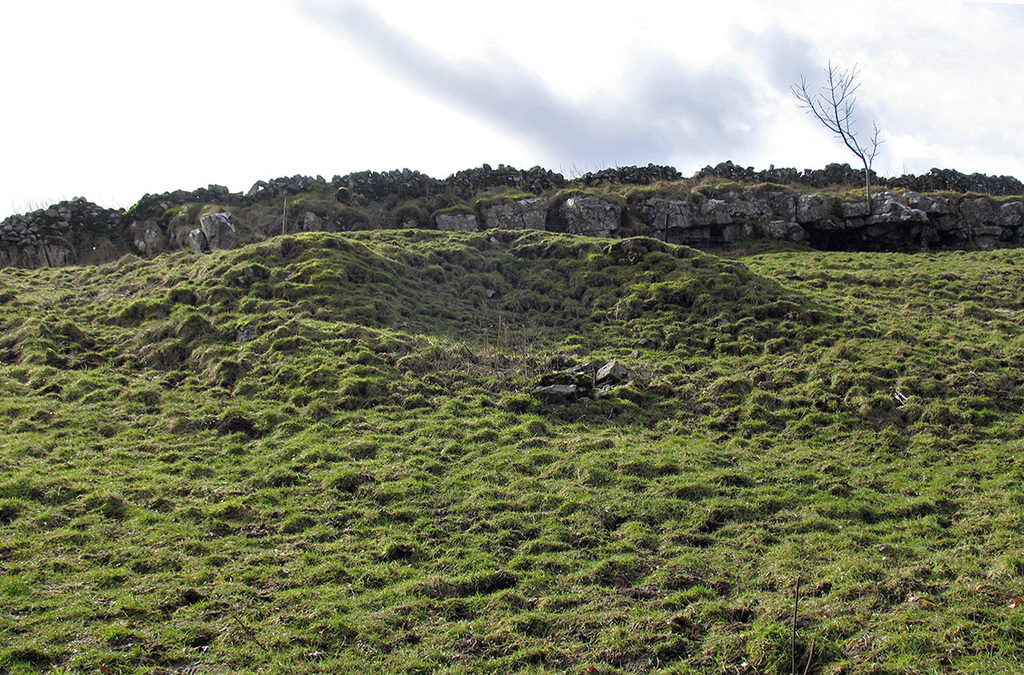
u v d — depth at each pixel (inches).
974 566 409.4
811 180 1914.4
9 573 416.8
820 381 743.7
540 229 1614.2
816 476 567.5
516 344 908.0
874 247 1672.0
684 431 672.4
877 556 438.3
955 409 673.0
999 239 1670.8
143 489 532.7
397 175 1749.5
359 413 685.9
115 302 1018.1
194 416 676.7
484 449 621.0
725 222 1675.7
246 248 1095.0
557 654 353.4
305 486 550.3
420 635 372.2
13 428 642.2
